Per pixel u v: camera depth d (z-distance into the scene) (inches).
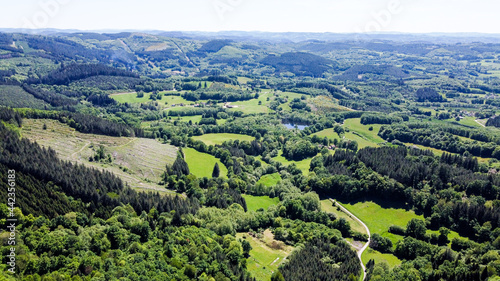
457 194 6299.2
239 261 4360.2
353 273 4443.9
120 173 6761.8
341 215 6476.4
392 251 5300.2
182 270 3986.2
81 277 3417.8
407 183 6929.1
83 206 4790.8
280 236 5378.9
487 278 3895.2
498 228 5280.5
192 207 5629.9
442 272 4227.4
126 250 4072.3
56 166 5334.6
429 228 5905.5
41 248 3617.1
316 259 4645.7
